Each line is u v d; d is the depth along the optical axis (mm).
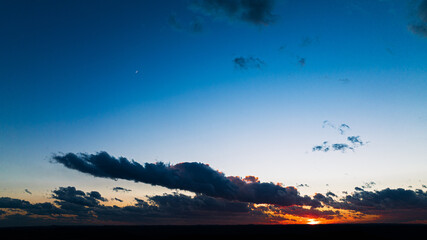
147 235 162250
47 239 137625
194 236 157375
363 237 154750
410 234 164375
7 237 146375
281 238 149250
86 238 140875
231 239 144500
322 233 174000
